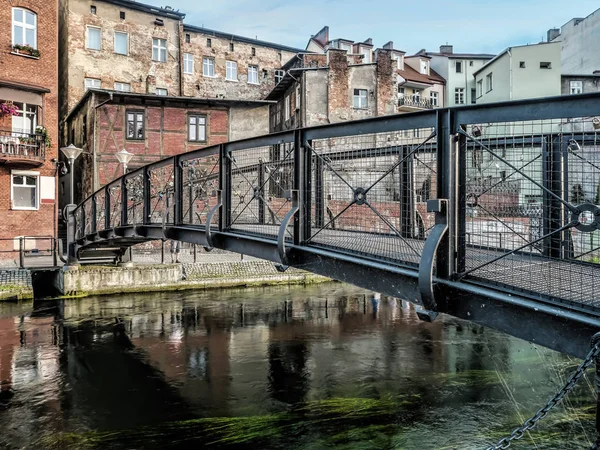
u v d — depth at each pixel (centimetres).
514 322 318
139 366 963
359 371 930
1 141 1858
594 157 442
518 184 463
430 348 1082
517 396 793
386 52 2914
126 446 638
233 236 655
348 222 612
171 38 3120
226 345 1112
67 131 2775
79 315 1355
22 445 643
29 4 1972
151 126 2311
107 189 1198
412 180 532
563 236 457
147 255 2031
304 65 2956
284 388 847
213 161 2366
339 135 479
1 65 1906
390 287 421
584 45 3772
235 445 639
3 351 1049
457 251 362
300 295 1702
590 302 293
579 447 617
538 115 304
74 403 784
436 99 4069
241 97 3453
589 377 879
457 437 650
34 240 1952
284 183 655
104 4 2869
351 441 646
